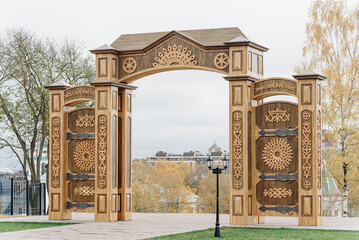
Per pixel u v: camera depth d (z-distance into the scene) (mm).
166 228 21312
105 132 23859
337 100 35000
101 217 23781
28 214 30359
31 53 37969
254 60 23188
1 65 37250
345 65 35281
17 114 37281
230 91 22609
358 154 34906
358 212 40938
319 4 36562
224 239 17812
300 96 21812
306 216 21594
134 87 25062
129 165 24828
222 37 23500
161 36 24750
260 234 18984
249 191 22422
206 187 62375
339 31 35938
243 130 22359
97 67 24297
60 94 24812
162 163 73688
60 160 24672
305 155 21688
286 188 22094
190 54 23453
